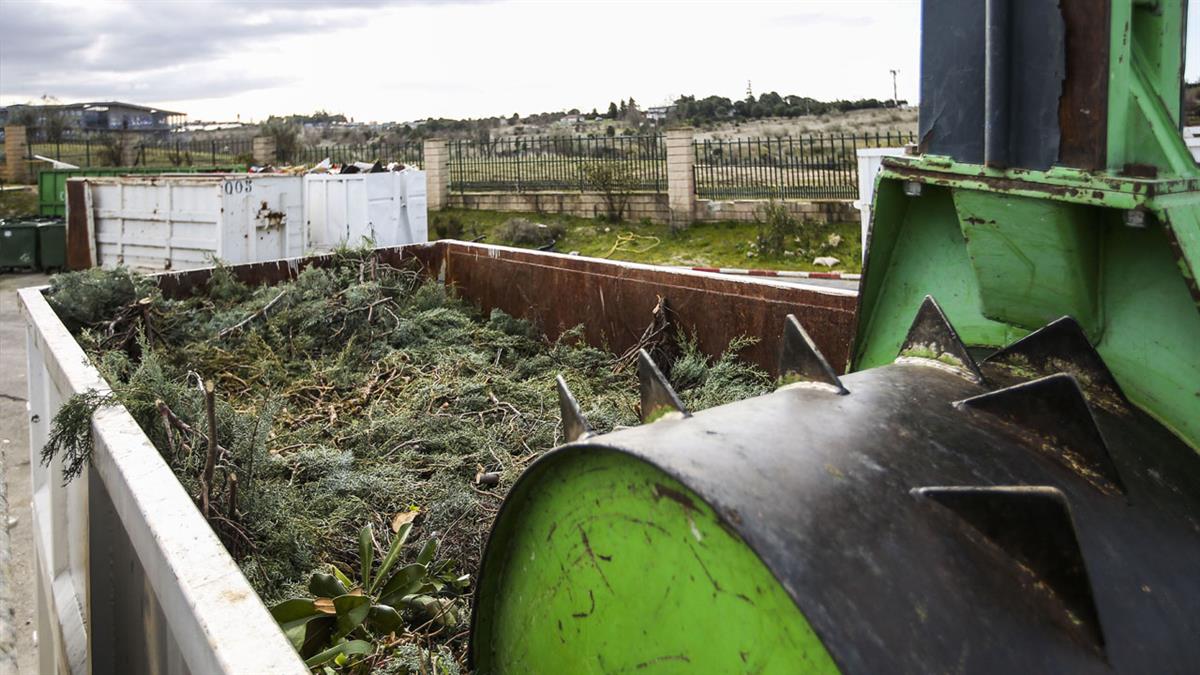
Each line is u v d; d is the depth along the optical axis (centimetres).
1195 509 155
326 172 1329
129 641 234
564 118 5506
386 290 571
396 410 414
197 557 171
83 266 1332
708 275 437
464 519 308
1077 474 151
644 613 146
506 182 2330
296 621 235
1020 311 195
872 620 117
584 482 157
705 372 414
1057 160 178
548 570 169
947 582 126
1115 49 170
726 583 132
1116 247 181
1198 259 161
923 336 191
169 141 3834
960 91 198
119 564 243
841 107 4853
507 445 379
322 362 483
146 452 231
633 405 407
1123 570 137
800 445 145
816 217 1789
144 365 325
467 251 609
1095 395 172
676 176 1898
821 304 374
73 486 329
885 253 223
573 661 163
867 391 169
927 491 137
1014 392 159
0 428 805
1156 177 171
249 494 284
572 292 520
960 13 197
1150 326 177
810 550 123
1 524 306
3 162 3366
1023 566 133
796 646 123
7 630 224
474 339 521
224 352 480
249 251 1169
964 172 191
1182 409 172
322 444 375
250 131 4162
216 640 143
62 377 322
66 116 4350
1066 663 124
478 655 193
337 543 299
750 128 4181
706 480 131
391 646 236
